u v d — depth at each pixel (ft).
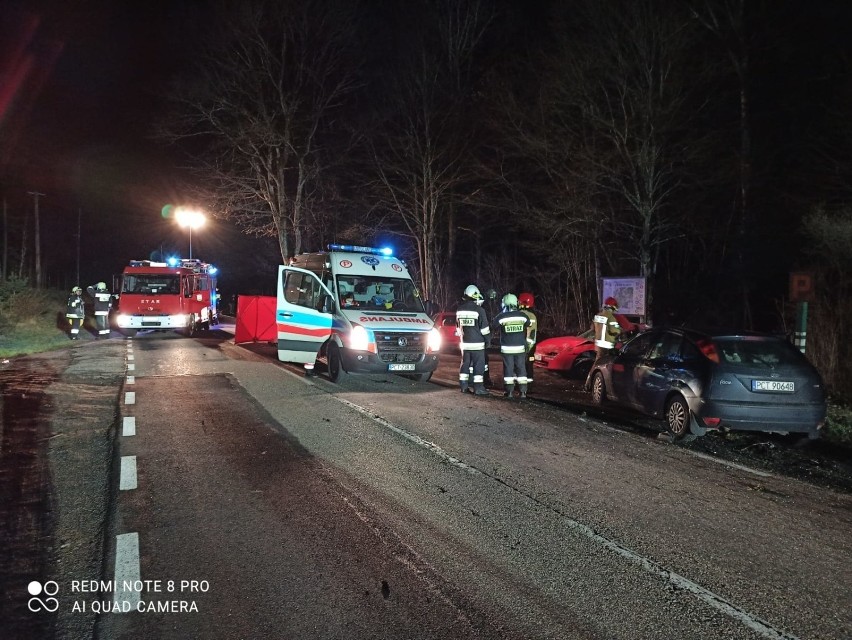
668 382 27.94
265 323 64.59
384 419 29.25
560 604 13.11
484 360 37.24
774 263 59.57
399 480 20.54
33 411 30.30
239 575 14.24
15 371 43.29
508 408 32.42
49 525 16.85
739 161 63.21
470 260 108.37
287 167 93.25
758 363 25.71
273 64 90.12
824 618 12.72
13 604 13.11
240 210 94.17
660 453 24.44
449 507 18.28
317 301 41.81
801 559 15.34
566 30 64.64
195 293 77.92
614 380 33.17
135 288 73.31
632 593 13.58
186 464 22.03
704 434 27.63
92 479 20.44
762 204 64.39
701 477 21.56
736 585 13.99
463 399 34.88
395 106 91.56
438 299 93.76
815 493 20.26
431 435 26.32
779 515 18.17
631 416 32.30
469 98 89.45
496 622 12.41
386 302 41.47
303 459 22.71
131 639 11.91
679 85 59.26
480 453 23.73
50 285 185.98
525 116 69.26
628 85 62.18
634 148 63.67
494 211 91.04
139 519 17.25
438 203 93.50
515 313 35.60
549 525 17.10
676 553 15.53
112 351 57.16
